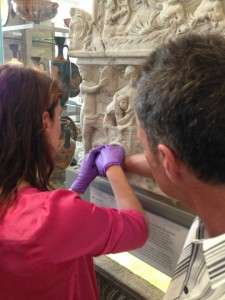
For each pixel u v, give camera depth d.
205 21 0.83
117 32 1.05
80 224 0.64
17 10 1.49
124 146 1.08
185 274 0.58
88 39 1.14
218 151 0.41
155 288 1.02
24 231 0.63
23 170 0.72
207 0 0.83
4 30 1.65
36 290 0.70
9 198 0.68
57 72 1.40
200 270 0.52
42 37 1.63
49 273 0.68
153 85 0.45
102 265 1.13
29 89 0.72
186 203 0.53
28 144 0.72
